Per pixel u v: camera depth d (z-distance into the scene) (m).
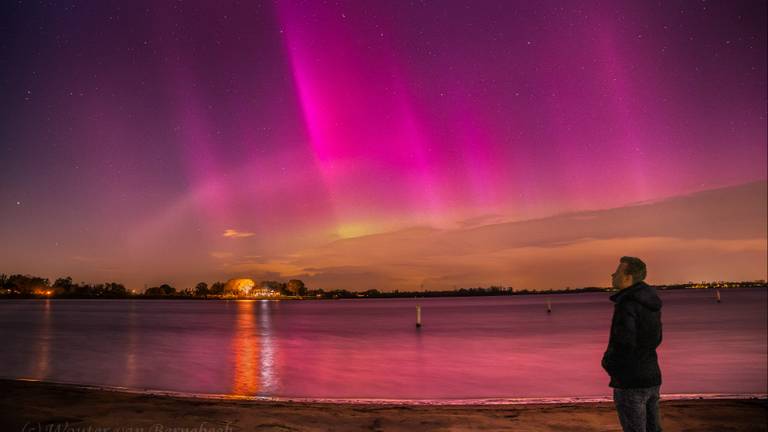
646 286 4.61
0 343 37.38
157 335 47.72
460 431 6.57
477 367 23.33
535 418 7.20
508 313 116.56
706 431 6.62
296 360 26.42
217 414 7.19
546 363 24.78
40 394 8.18
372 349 33.19
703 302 164.38
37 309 152.12
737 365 22.53
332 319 91.56
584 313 111.12
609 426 6.81
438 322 76.75
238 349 33.22
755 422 7.02
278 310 166.62
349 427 6.70
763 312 90.38
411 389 16.86
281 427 6.62
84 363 24.73
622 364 4.55
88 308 172.50
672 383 17.41
